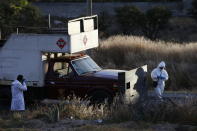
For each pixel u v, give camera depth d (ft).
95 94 152.46
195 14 498.69
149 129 119.55
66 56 161.58
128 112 131.64
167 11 449.48
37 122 129.90
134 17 432.25
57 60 157.07
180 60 234.38
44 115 137.49
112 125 124.16
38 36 154.81
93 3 500.33
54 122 130.31
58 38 151.74
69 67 155.94
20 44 157.28
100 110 139.23
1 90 162.50
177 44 265.54
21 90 148.87
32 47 156.04
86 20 160.45
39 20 350.23
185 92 186.60
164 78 162.81
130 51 248.93
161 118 128.77
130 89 151.53
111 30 418.51
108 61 244.42
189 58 233.96
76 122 129.90
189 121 126.82
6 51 159.22
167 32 447.01
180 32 445.37
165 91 193.36
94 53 247.91
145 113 130.52
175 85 207.10
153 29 437.99
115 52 248.93
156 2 519.19
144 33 432.25
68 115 138.62
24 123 129.29
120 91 148.36
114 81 150.51
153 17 435.94
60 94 156.35
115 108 138.51
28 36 156.04
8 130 120.78
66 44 151.12
